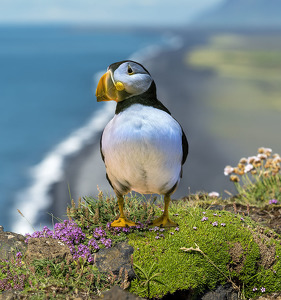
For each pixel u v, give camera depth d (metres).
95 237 5.05
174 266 4.78
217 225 5.27
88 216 5.37
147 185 4.93
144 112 4.60
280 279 5.13
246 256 5.05
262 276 5.10
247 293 5.08
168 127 4.60
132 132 4.52
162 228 5.19
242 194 8.04
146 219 5.43
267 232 5.68
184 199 7.57
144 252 4.83
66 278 4.34
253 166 8.02
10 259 4.62
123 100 4.70
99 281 4.50
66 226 5.18
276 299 5.00
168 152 4.62
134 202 5.79
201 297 4.86
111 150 4.68
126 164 4.68
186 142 4.99
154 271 4.73
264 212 6.75
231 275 5.00
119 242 4.95
